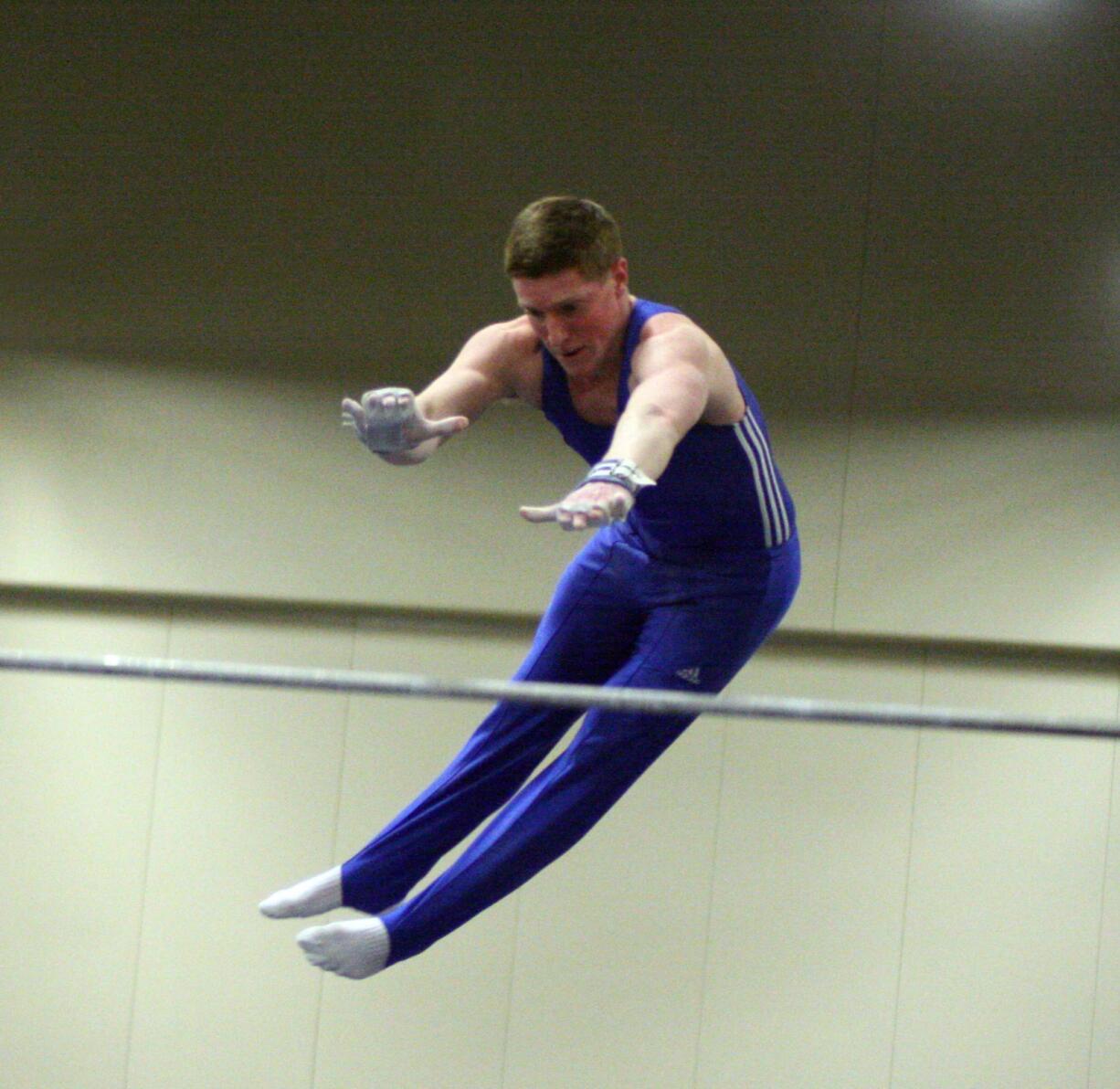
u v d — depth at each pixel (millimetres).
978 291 10070
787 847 10297
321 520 10531
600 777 5035
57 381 10711
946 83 10070
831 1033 10164
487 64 10398
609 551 5176
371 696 10617
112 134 10648
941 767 10266
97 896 10625
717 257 10172
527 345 4945
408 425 4570
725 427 4758
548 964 10391
